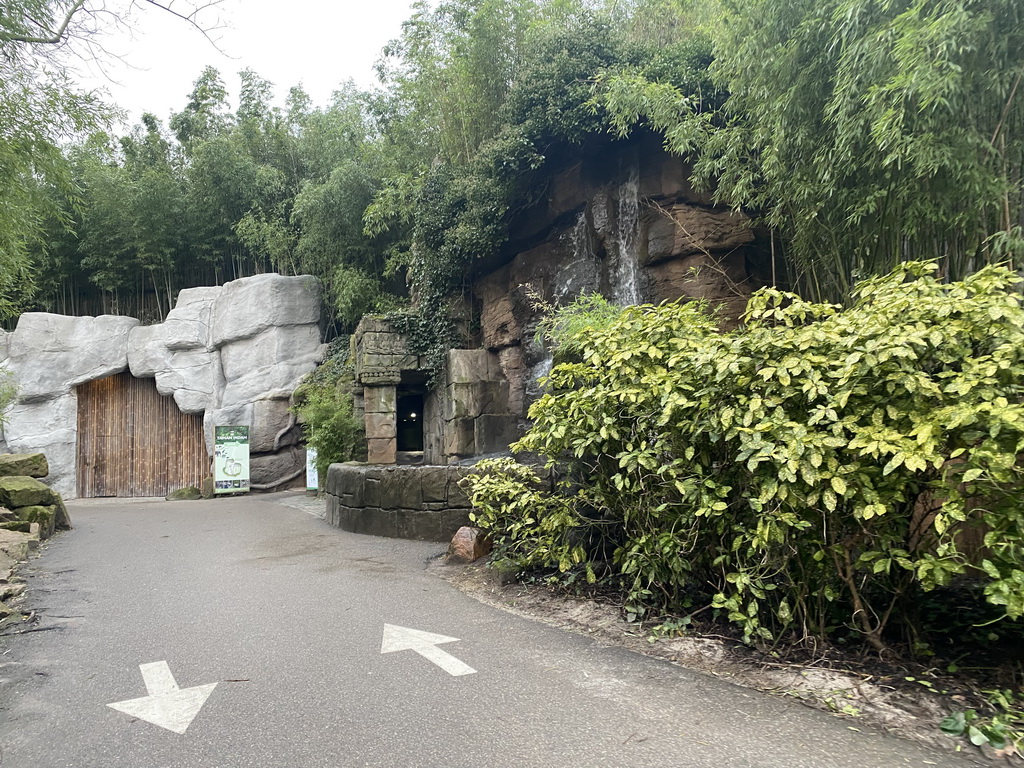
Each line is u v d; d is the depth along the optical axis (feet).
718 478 13.19
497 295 50.14
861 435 10.64
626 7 47.57
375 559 23.72
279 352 72.49
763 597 12.36
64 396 74.49
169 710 10.76
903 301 11.22
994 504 9.89
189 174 79.51
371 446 50.31
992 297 10.92
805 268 23.71
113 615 16.97
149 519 41.73
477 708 10.66
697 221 36.04
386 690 11.48
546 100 40.11
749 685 11.42
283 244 74.64
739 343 12.42
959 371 11.34
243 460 66.54
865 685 10.75
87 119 23.75
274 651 13.70
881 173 18.83
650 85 30.22
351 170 65.51
